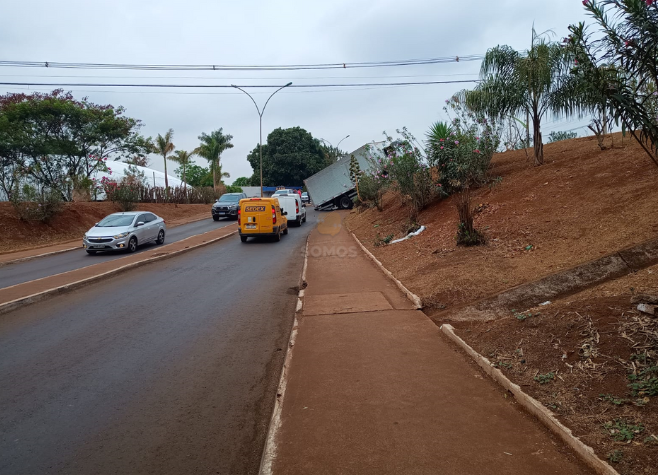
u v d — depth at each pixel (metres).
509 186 12.59
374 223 18.84
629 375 3.73
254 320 7.51
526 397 3.85
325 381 4.68
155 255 15.26
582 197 9.32
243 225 19.16
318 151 66.69
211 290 9.88
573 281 6.16
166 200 37.88
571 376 4.00
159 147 38.28
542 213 9.54
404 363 5.03
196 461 3.54
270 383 5.02
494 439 3.39
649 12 3.83
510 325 5.25
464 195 9.68
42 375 5.31
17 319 7.79
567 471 2.97
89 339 6.62
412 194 14.96
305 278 10.40
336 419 3.86
